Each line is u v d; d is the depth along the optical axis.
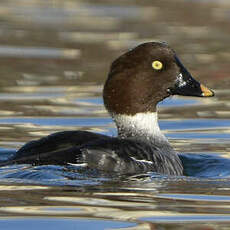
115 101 13.70
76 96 20.25
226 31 30.48
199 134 16.92
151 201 11.09
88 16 33.44
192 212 10.63
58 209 10.52
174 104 19.91
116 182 11.94
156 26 31.17
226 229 9.90
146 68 13.60
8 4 36.19
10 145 15.45
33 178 11.70
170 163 13.19
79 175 11.86
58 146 12.31
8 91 20.69
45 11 34.66
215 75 23.30
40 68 23.83
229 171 13.83
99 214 10.36
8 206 10.59
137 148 12.70
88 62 24.81
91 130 16.95
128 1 37.34
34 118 17.88
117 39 28.53
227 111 19.02
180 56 25.84
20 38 28.56
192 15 33.50
